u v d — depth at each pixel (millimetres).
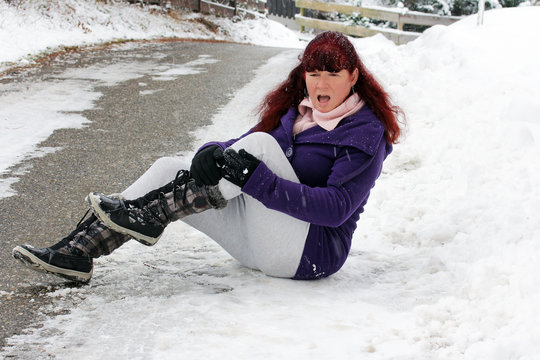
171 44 13484
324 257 3221
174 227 4164
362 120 3086
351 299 3137
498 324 2645
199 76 9227
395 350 2561
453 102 6102
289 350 2564
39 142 5824
